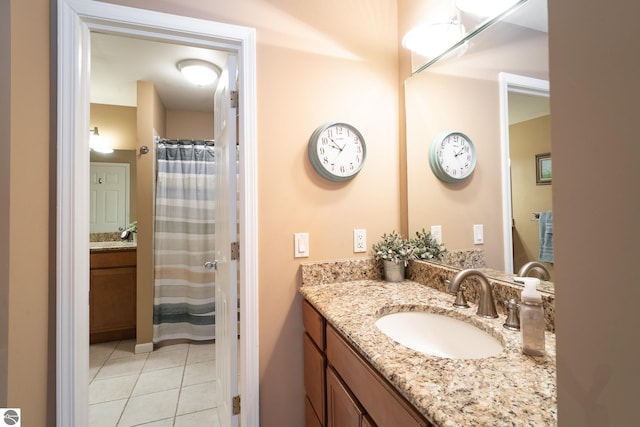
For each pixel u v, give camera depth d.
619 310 0.31
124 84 2.71
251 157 1.39
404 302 1.20
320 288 1.41
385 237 1.58
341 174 1.53
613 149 0.31
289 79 1.47
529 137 1.01
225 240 1.56
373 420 0.82
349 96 1.59
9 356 0.88
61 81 1.15
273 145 1.44
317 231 1.52
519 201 1.05
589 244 0.33
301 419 1.47
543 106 0.97
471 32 1.19
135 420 1.73
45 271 1.10
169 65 2.38
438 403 0.56
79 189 1.19
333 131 1.52
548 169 0.95
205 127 3.38
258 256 1.41
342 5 1.59
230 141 1.47
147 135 2.65
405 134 1.65
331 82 1.55
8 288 0.88
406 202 1.65
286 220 1.46
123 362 2.41
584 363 0.34
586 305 0.34
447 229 1.38
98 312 2.73
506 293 1.05
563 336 0.36
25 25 0.97
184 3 1.30
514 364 0.71
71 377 1.15
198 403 1.89
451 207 1.35
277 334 1.44
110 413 1.79
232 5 1.38
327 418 1.18
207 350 2.64
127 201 3.30
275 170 1.44
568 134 0.35
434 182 1.45
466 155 1.28
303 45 1.50
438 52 1.39
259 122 1.42
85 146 1.22
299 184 1.49
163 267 2.73
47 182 1.12
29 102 1.00
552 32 0.37
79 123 1.19
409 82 1.61
